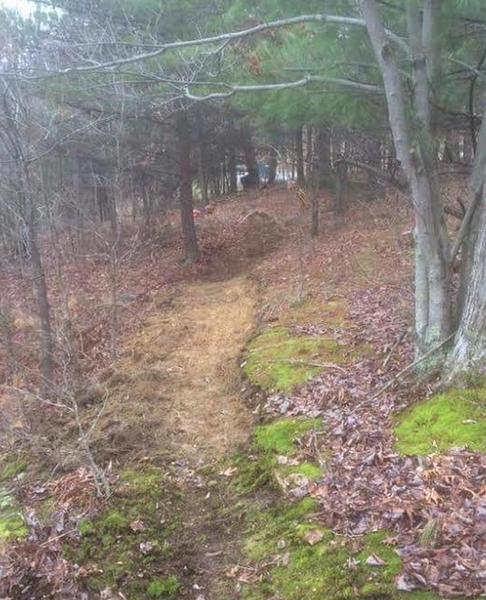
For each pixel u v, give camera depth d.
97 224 16.14
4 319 9.54
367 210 16.59
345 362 7.02
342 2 6.02
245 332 9.66
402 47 5.66
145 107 11.95
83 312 11.82
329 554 3.81
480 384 4.97
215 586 4.01
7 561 4.12
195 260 16.67
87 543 4.33
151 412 6.78
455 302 6.14
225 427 6.39
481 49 6.36
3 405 8.05
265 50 6.68
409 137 5.36
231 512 4.82
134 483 5.11
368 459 4.67
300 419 5.79
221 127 19.84
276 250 16.52
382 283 10.42
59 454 5.74
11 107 8.15
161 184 20.58
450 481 4.07
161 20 7.92
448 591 3.23
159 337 9.96
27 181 8.40
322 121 7.86
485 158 5.34
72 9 9.10
